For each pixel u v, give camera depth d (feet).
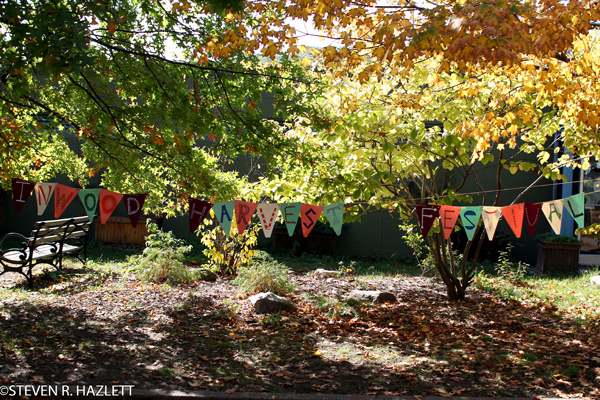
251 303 20.76
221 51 14.69
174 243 28.02
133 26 16.11
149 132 16.30
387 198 23.98
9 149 18.19
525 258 37.47
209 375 13.32
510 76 16.20
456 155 19.81
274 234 39.04
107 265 29.07
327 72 18.17
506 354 15.80
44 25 11.64
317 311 20.71
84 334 16.07
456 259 29.71
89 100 16.85
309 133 20.94
